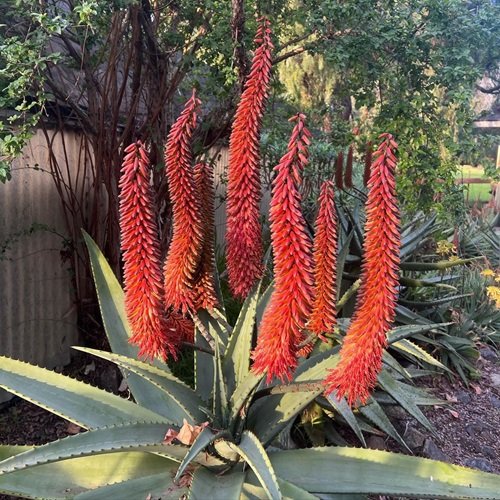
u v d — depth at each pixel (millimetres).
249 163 1191
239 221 1231
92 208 2643
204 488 1264
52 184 2547
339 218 2844
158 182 2510
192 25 2471
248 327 1422
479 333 3412
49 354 2627
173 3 2418
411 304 2902
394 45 2545
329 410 2059
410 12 2533
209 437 1196
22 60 1743
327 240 1110
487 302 3537
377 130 2619
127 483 1326
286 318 1055
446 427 2379
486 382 2902
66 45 2236
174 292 1278
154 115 2393
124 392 2455
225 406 1360
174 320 1395
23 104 1771
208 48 2324
